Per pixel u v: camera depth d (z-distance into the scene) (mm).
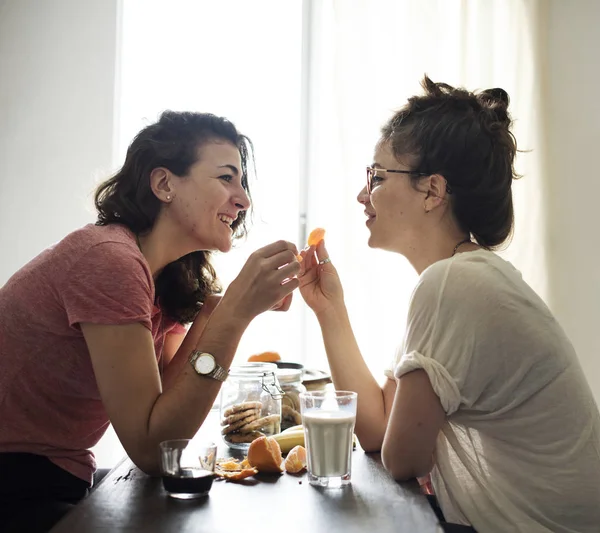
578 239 2641
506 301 1149
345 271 2523
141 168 1379
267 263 1209
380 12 2604
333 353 1435
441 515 1240
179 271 1557
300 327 2660
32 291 1235
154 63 2674
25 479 1248
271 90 2721
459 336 1139
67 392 1281
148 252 1398
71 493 1308
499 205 1322
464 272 1171
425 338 1162
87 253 1220
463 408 1165
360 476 1156
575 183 2648
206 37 2697
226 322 1187
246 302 1199
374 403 1382
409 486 1102
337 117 2568
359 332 2516
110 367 1147
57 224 2605
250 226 1694
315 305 1465
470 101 1352
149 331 1190
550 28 2686
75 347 1245
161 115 1438
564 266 2639
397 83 2586
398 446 1127
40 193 2605
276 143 2715
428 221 1351
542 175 2623
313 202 2713
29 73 2617
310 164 2721
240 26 2717
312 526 908
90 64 2631
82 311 1162
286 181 2717
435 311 1160
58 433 1292
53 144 2613
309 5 2738
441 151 1311
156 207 1395
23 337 1240
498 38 2654
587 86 2662
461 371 1130
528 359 1138
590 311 2637
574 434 1155
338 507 988
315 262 1483
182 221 1400
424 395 1122
